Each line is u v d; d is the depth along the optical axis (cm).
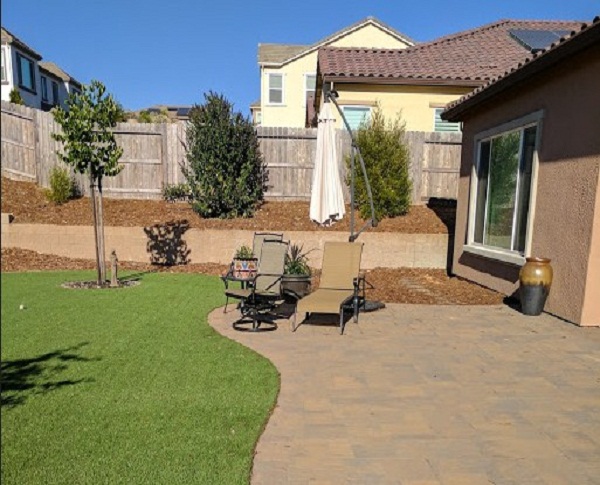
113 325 563
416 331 568
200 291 775
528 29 1669
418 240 1049
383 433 312
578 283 595
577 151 598
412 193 1267
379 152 1137
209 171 1120
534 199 692
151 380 396
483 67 1395
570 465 276
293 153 1270
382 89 1368
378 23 2383
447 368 439
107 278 873
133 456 277
